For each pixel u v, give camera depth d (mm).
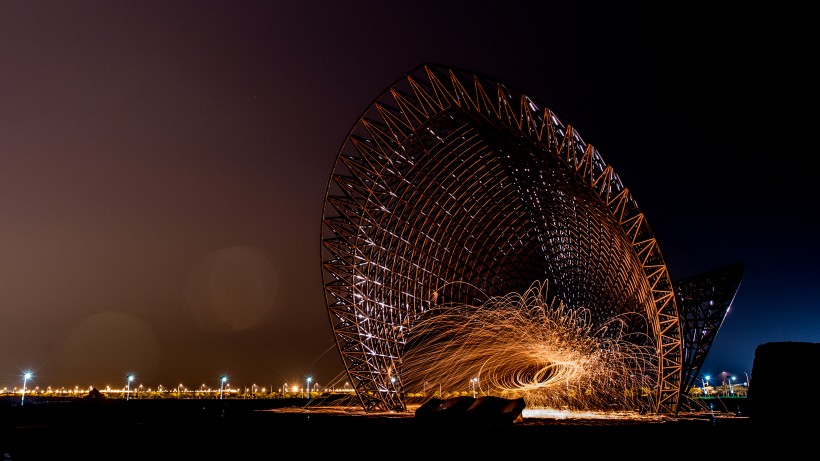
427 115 26359
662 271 23969
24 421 23656
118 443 17000
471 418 18984
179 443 16953
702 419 24188
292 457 14211
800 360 16359
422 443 16141
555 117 22500
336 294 31469
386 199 31641
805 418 15664
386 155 29469
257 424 22750
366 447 15625
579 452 14484
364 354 32031
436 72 24859
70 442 17328
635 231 23625
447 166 32406
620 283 32750
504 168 32750
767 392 16562
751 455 13828
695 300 28219
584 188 23656
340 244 31531
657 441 16062
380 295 33344
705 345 27688
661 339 25656
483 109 24219
